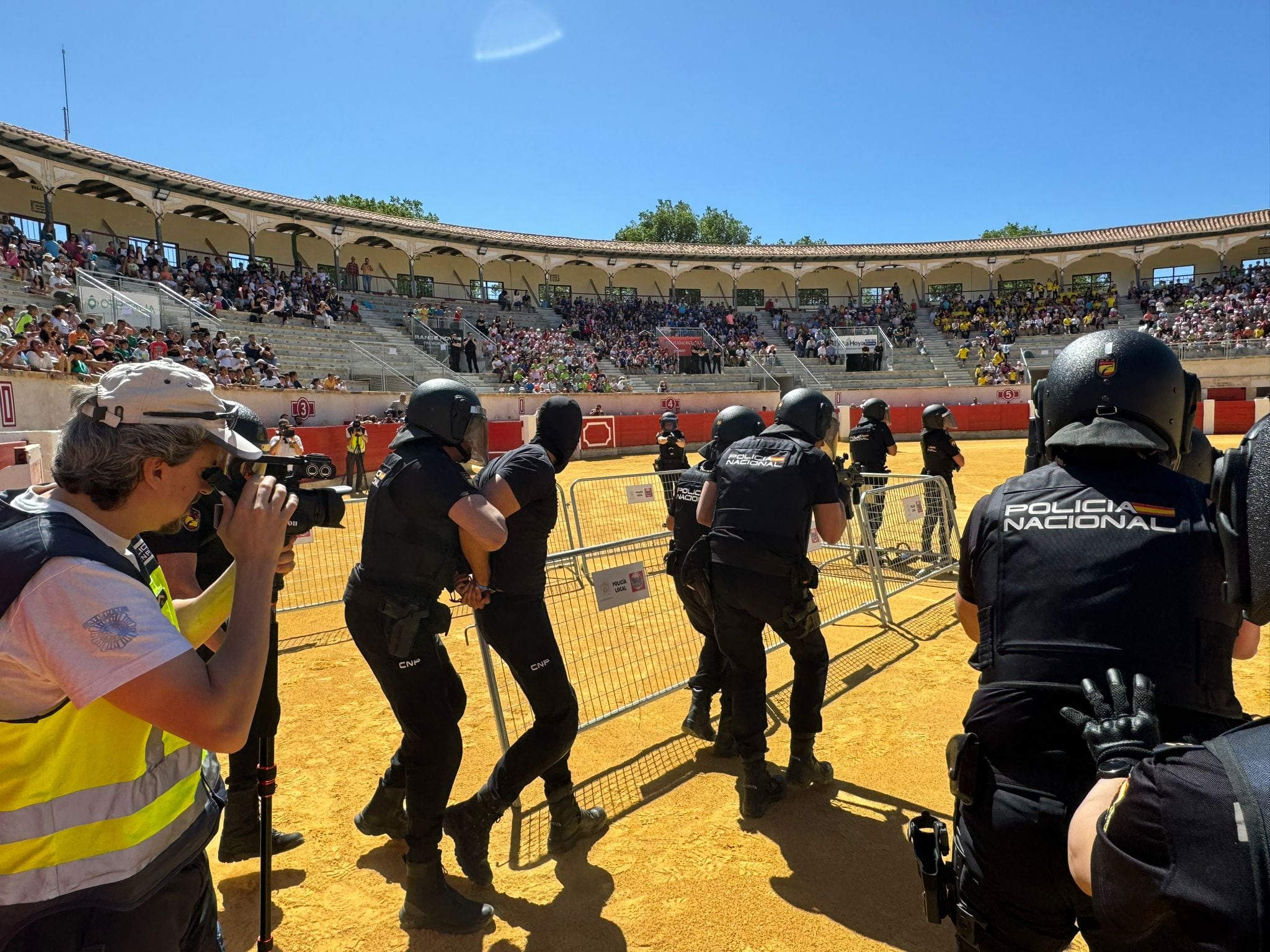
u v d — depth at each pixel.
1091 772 1.44
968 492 14.68
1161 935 0.95
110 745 1.34
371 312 32.38
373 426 20.42
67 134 28.95
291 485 1.72
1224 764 0.89
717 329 40.69
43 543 1.26
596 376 31.98
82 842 1.31
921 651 5.73
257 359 21.75
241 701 1.33
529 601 3.04
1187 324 34.75
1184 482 1.58
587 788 3.85
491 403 27.00
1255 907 0.78
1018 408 30.42
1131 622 1.44
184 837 1.50
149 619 1.29
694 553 3.55
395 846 3.35
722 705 4.12
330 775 3.98
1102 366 1.66
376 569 2.74
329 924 2.81
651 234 71.25
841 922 2.75
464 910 2.75
